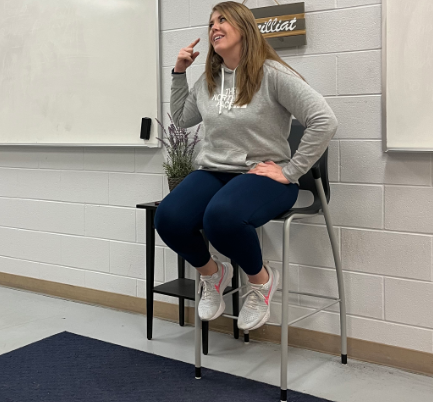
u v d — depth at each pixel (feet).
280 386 5.90
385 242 6.49
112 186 8.64
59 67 8.85
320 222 6.91
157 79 7.88
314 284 7.03
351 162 6.61
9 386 5.89
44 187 9.43
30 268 9.80
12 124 9.52
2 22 9.41
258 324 5.60
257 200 5.24
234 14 5.53
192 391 5.80
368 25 6.34
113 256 8.78
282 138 5.75
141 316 8.47
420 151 6.07
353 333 6.79
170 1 7.75
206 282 5.90
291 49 6.85
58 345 7.13
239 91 5.56
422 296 6.30
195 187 5.72
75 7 8.57
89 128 8.66
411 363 6.39
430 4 5.91
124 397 5.65
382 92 6.26
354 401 5.60
